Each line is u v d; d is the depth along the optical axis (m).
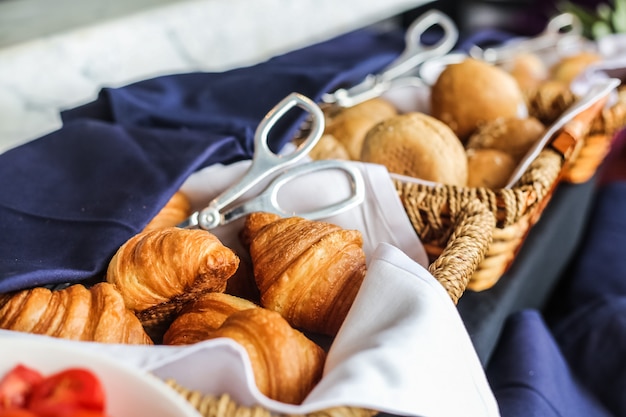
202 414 0.38
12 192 0.58
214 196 0.62
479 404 0.43
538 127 0.71
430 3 1.39
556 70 1.04
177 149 0.62
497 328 0.62
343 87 0.80
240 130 0.66
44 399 0.35
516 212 0.58
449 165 0.64
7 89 0.83
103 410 0.36
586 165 0.80
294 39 1.17
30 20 0.93
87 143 0.63
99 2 1.02
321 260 0.49
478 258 0.51
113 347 0.41
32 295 0.46
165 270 0.47
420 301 0.44
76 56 0.88
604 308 0.76
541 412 0.60
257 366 0.41
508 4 1.66
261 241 0.51
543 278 0.78
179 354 0.40
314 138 0.58
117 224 0.54
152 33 0.96
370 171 0.57
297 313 0.49
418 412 0.39
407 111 0.81
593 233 0.97
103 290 0.46
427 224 0.58
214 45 1.05
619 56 1.08
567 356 0.74
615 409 0.70
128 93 0.72
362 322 0.44
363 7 1.26
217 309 0.48
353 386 0.38
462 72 0.75
